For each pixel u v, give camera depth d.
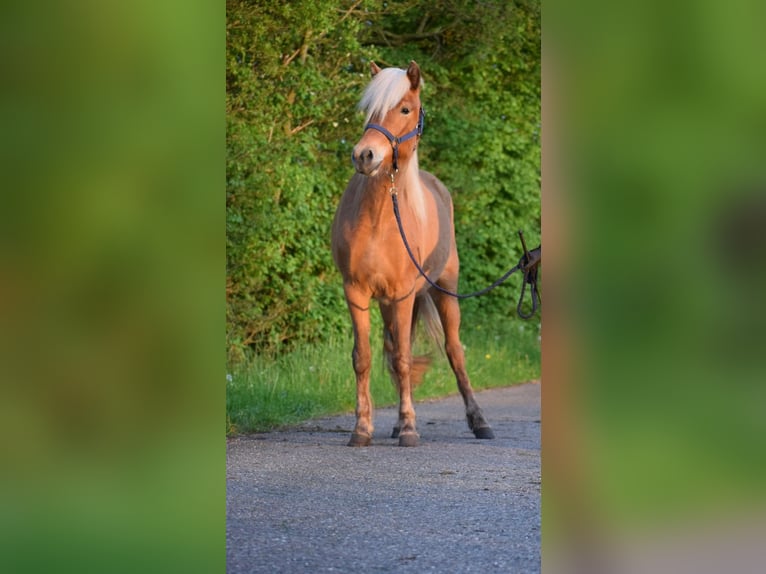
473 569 4.11
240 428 9.26
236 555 4.35
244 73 12.40
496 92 18.55
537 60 18.77
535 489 6.21
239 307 12.27
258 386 10.67
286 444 8.38
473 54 17.31
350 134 14.67
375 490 6.18
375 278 8.38
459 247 17.84
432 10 17.03
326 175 14.56
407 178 8.33
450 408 11.93
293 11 12.85
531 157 18.97
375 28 16.66
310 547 4.52
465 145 17.84
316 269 14.30
